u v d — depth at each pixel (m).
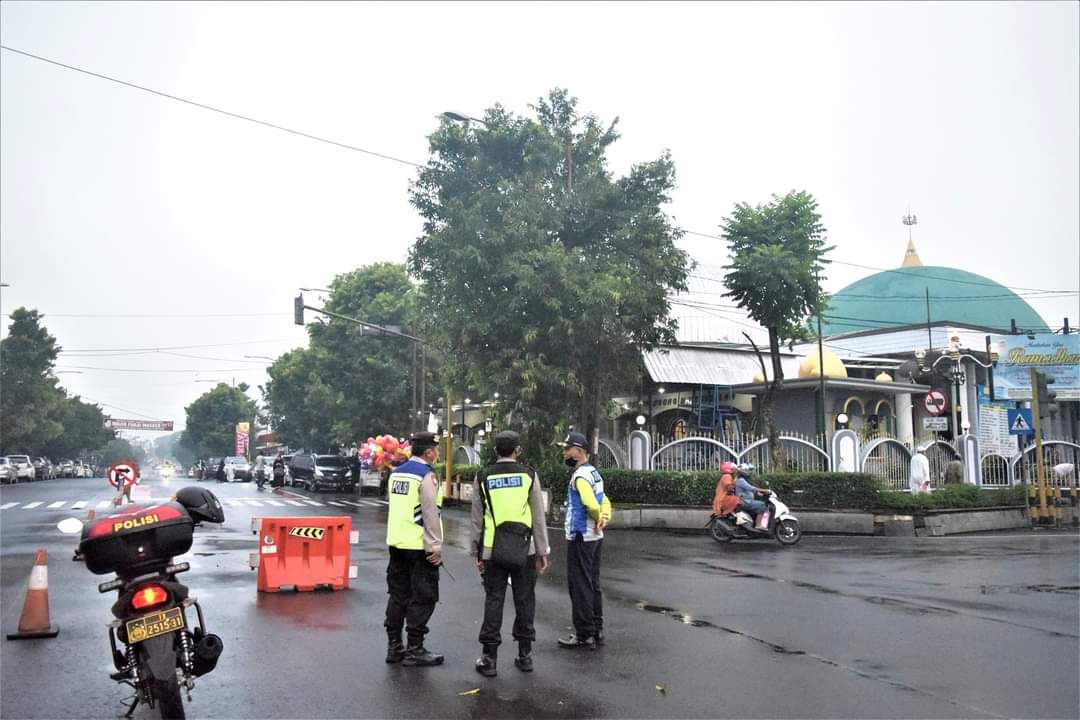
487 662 6.28
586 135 21.62
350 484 38.81
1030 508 21.56
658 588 10.56
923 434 30.23
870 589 10.58
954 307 39.06
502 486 6.48
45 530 17.61
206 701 5.60
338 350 42.88
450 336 20.94
